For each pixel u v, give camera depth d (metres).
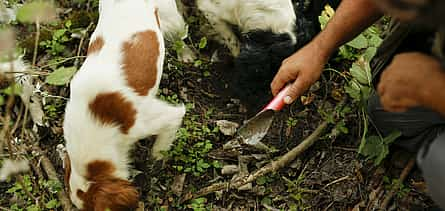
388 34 1.14
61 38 1.58
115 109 1.23
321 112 1.44
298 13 1.44
